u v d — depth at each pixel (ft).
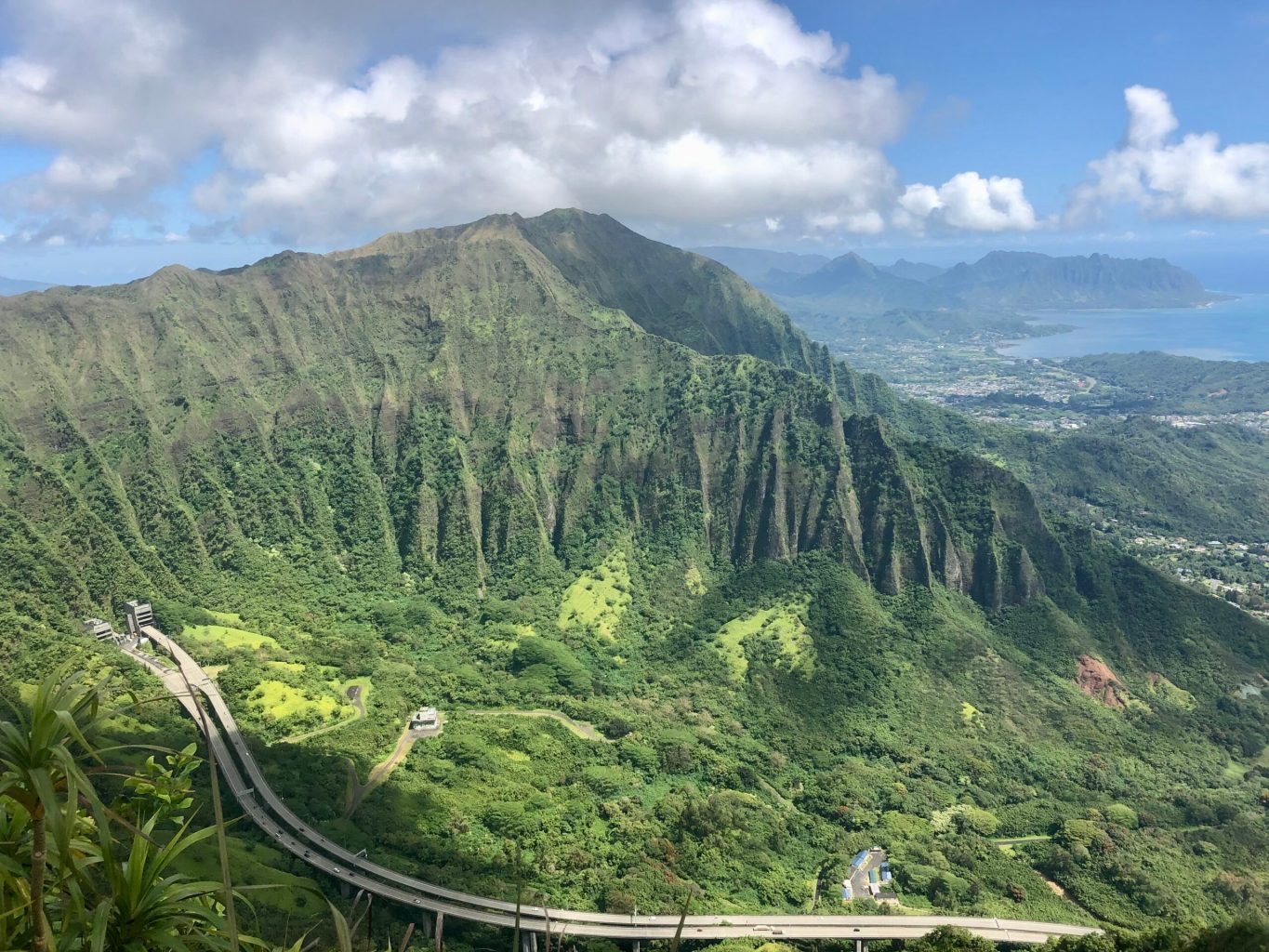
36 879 38.68
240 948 47.80
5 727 38.63
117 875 41.42
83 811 57.82
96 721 41.98
